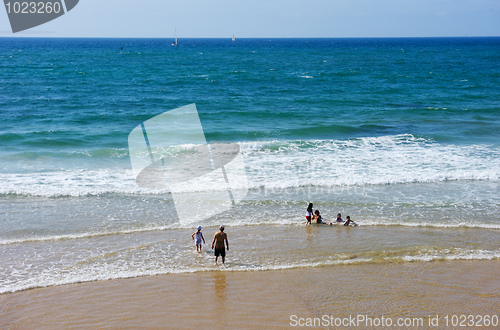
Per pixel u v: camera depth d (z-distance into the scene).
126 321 7.21
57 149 18.86
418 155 18.03
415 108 29.28
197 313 7.45
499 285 8.48
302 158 17.59
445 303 7.80
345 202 13.16
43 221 11.53
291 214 12.31
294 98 34.22
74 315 7.37
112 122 24.97
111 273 8.85
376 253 9.84
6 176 15.09
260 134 22.06
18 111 27.88
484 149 19.00
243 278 8.70
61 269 8.99
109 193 13.72
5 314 7.36
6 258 9.41
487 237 10.76
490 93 37.16
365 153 18.38
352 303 7.76
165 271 8.98
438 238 10.68
